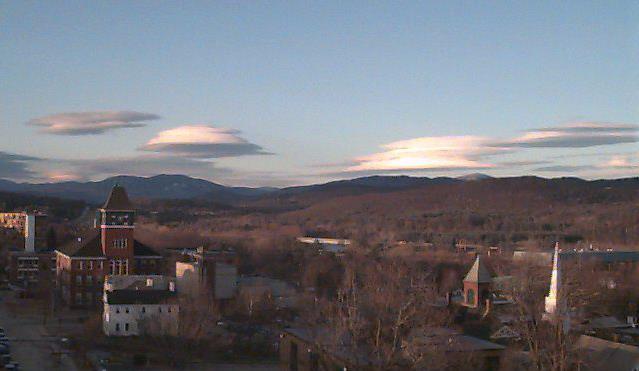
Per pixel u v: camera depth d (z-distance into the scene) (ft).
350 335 306.35
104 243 526.57
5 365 333.42
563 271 539.70
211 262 489.26
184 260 612.70
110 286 461.37
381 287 483.10
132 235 534.37
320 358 291.79
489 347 285.84
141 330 400.26
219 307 472.03
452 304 421.18
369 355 276.82
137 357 353.31
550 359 277.23
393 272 586.04
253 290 498.69
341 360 275.80
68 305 517.55
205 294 457.68
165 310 409.69
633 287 547.08
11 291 625.00
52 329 435.94
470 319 385.91
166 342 381.60
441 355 270.26
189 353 373.20
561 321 289.33
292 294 521.24
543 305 375.86
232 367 353.92
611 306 496.23
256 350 386.11
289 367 326.24
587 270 623.77
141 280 469.98
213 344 387.14
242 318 468.75
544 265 634.43
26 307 522.88
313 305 447.01
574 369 279.08
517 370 285.43
